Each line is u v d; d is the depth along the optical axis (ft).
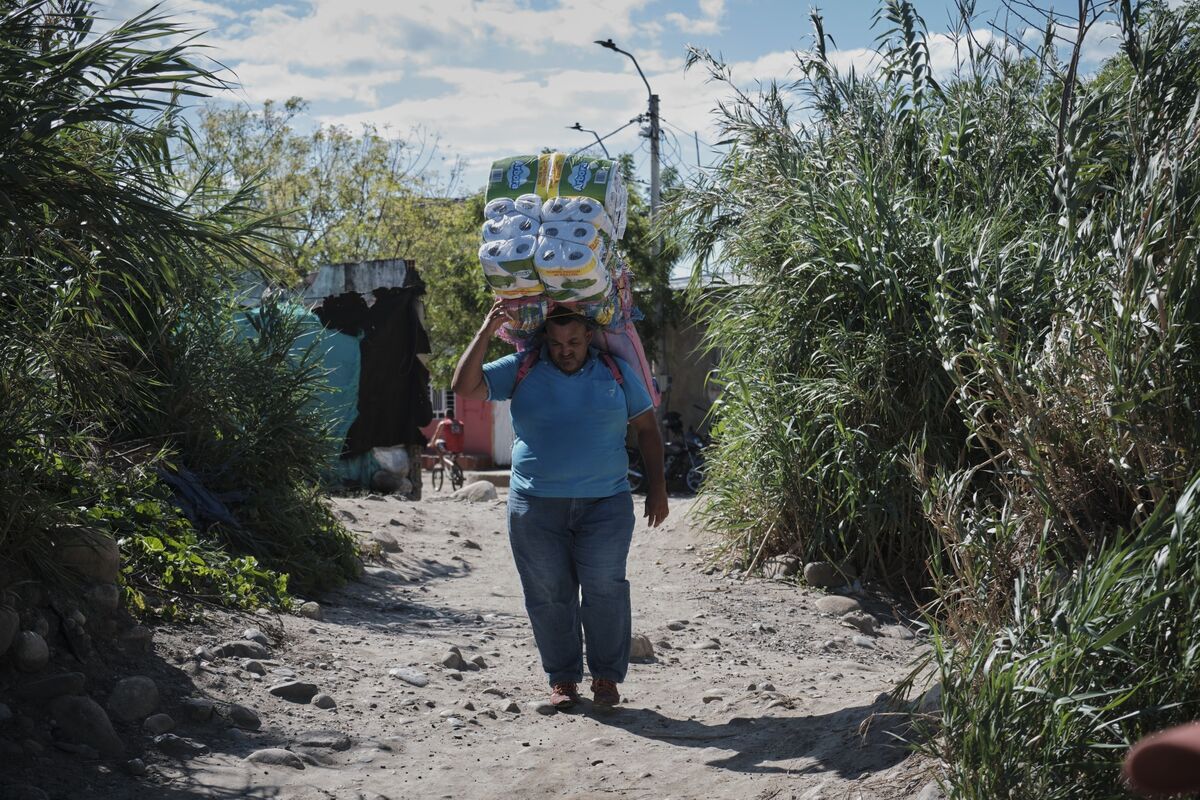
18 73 11.59
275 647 17.47
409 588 25.48
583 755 14.33
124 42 11.82
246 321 28.37
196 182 14.55
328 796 12.17
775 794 12.23
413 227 111.34
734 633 22.66
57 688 13.10
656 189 69.87
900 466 24.26
